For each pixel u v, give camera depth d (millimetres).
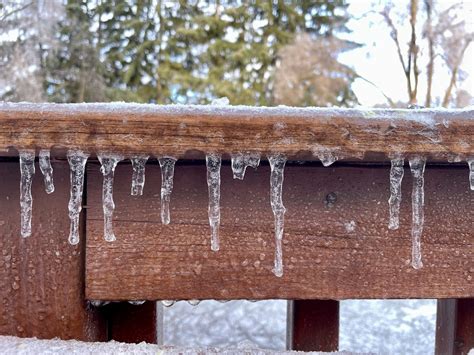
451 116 374
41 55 4715
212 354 398
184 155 377
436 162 399
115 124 367
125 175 402
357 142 372
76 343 393
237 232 406
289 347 536
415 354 1827
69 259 404
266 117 370
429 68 5141
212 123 369
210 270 405
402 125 372
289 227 409
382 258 412
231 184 405
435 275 414
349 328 2021
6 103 372
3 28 4562
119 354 387
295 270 409
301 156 379
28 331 404
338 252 411
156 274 404
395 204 405
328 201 411
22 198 393
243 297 407
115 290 403
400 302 2281
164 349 398
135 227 403
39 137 367
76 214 394
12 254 403
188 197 404
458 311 514
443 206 414
